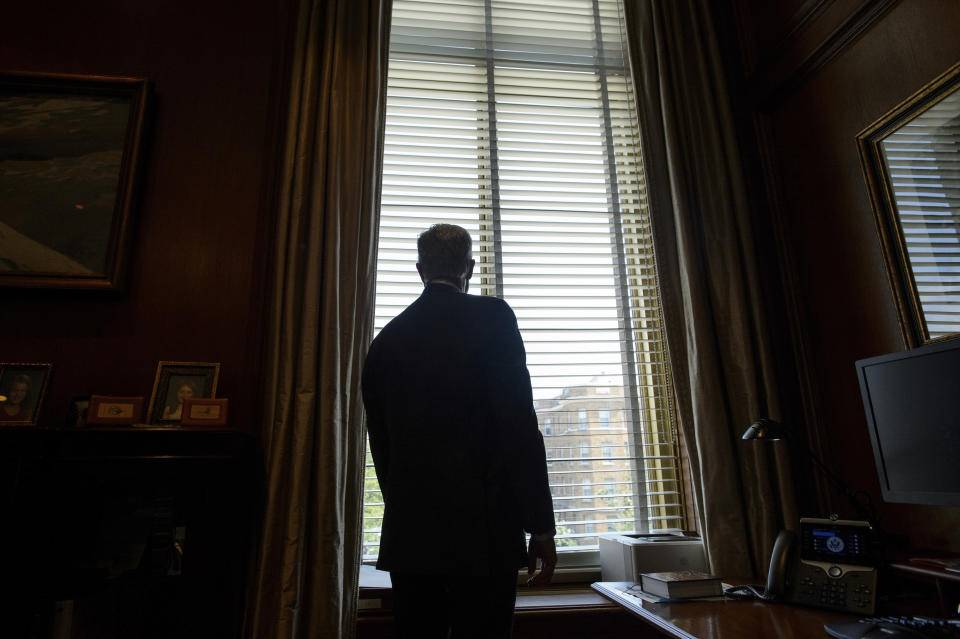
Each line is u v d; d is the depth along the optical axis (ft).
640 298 8.21
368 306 6.75
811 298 7.29
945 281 5.40
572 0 9.41
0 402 5.62
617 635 6.30
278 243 6.56
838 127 6.88
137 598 5.03
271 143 7.36
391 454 3.84
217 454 5.32
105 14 7.45
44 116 6.93
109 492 5.07
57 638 4.81
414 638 3.73
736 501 6.56
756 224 7.82
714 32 8.36
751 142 8.16
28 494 4.86
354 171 6.93
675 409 7.83
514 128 8.63
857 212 6.56
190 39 7.57
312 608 5.50
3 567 4.72
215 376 6.24
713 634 3.84
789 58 7.48
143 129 6.97
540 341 7.81
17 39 7.18
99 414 5.49
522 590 6.95
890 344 6.09
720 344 7.18
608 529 7.44
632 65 8.30
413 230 7.88
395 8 8.84
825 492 6.84
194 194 7.06
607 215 8.46
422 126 8.31
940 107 5.54
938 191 5.51
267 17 7.84
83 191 6.75
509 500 3.77
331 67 7.23
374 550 7.05
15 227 6.51
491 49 8.89
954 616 4.18
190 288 6.76
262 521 5.68
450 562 3.45
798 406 7.17
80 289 6.38
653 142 7.93
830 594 4.40
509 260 8.08
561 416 7.70
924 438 4.64
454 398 3.79
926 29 5.77
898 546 5.65
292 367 6.15
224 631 5.08
